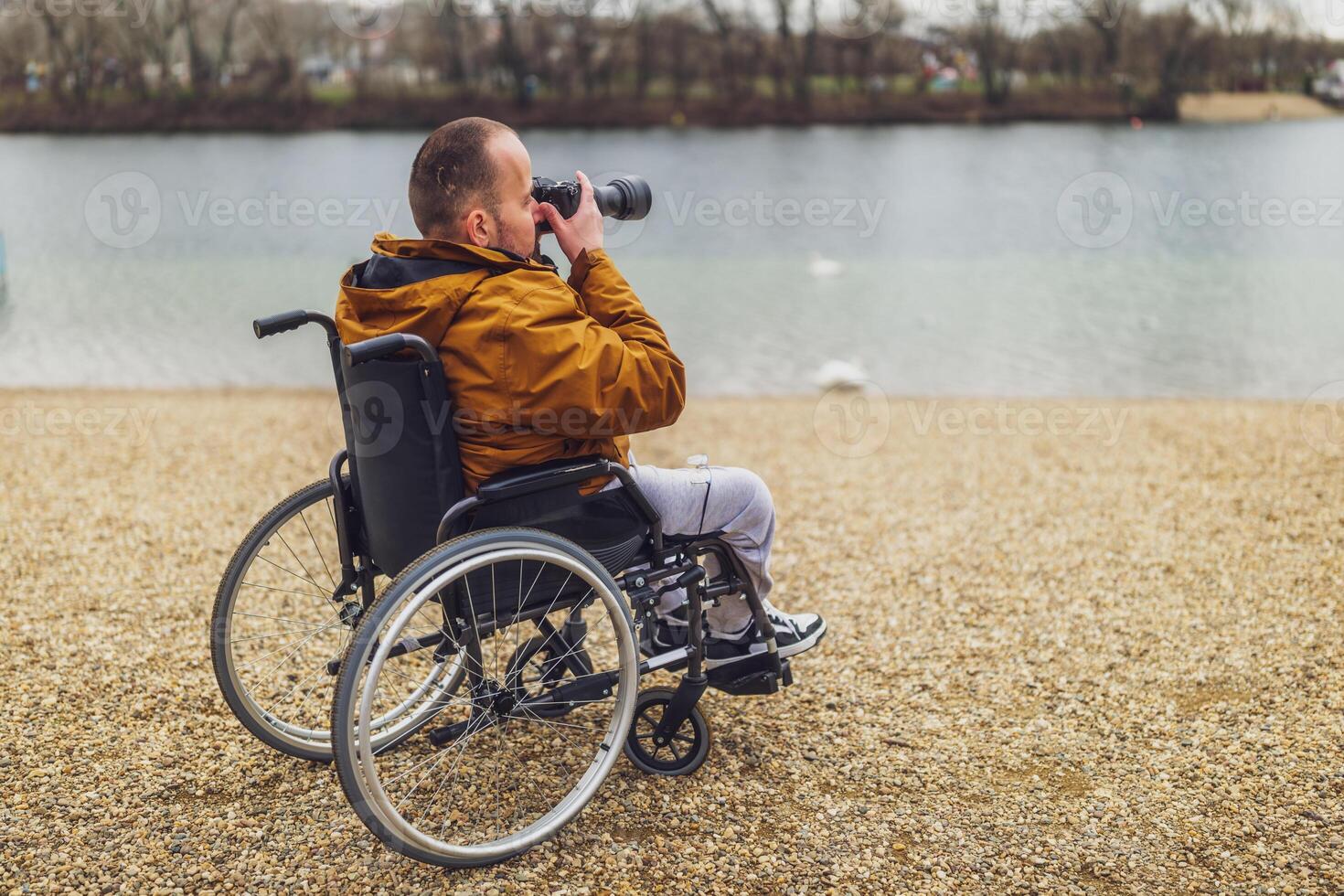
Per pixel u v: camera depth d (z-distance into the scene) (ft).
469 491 7.30
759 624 8.80
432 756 8.90
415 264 7.03
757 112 124.36
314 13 119.55
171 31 118.21
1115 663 11.12
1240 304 43.91
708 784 8.78
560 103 124.88
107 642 11.10
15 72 116.98
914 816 8.43
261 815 8.20
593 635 11.65
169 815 8.16
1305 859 7.80
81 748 9.04
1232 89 105.09
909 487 17.92
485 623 7.38
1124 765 9.16
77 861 7.55
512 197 7.25
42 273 51.08
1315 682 10.48
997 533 15.35
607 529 7.67
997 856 7.93
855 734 9.71
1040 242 65.51
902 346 36.27
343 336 7.21
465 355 6.89
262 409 24.71
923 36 119.34
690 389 29.63
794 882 7.60
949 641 11.74
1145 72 108.99
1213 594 12.79
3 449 19.53
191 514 15.70
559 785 8.68
